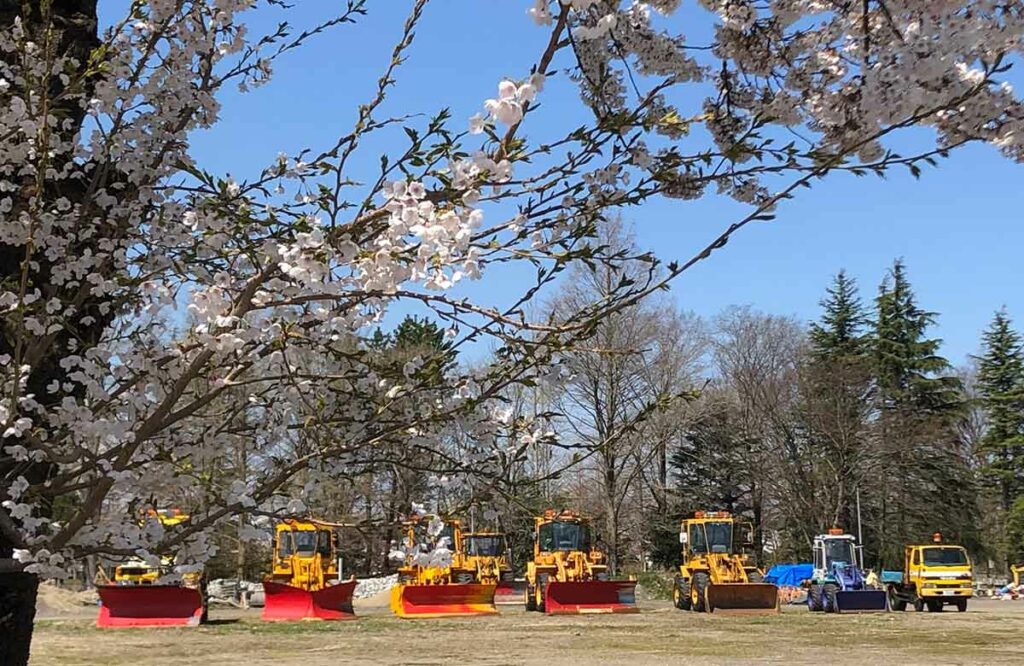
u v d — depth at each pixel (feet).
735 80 10.44
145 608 75.10
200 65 13.21
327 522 10.93
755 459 138.10
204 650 56.54
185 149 12.84
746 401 137.49
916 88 9.32
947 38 9.33
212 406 12.01
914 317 163.73
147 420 10.36
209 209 11.72
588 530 97.40
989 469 177.68
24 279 9.81
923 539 140.56
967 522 146.00
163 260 12.03
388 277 9.21
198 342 10.84
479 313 9.85
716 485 146.72
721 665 47.98
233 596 109.40
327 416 11.34
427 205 9.00
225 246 11.79
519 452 11.32
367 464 11.28
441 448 11.16
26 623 11.70
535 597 94.07
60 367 11.73
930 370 160.66
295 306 11.38
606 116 9.20
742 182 9.68
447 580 93.30
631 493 145.28
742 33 10.19
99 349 10.96
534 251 9.53
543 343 9.93
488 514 11.44
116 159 12.31
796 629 72.02
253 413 11.99
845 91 9.99
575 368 10.63
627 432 11.55
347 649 56.95
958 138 9.97
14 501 10.20
